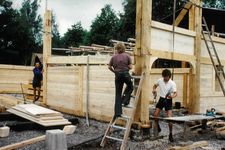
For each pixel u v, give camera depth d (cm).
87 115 1220
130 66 898
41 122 1011
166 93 911
